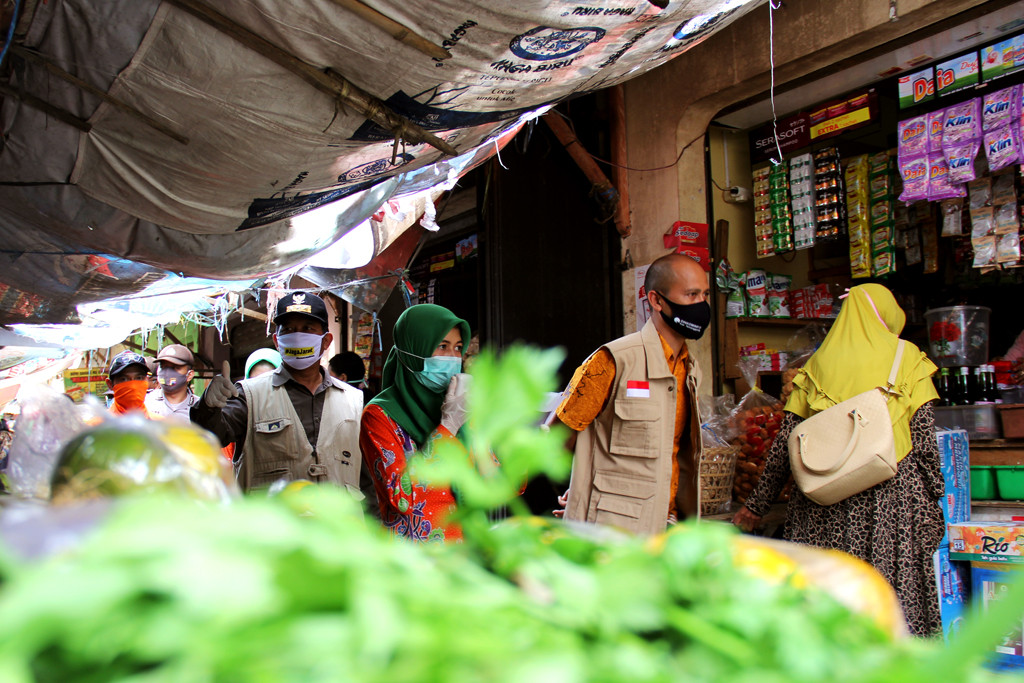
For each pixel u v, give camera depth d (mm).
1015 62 3787
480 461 454
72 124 2275
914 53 4188
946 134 4047
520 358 434
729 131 5359
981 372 3912
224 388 2965
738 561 609
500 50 2229
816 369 3129
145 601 302
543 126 5391
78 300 4277
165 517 322
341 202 3416
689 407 2793
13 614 272
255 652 292
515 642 349
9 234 3344
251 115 2230
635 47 2566
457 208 6676
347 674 293
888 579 2816
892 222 4672
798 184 4945
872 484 2826
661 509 2559
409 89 2285
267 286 6547
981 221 4117
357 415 3291
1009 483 3572
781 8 4379
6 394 5906
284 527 334
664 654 397
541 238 5277
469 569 414
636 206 5250
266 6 1929
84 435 627
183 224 2918
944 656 365
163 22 1951
